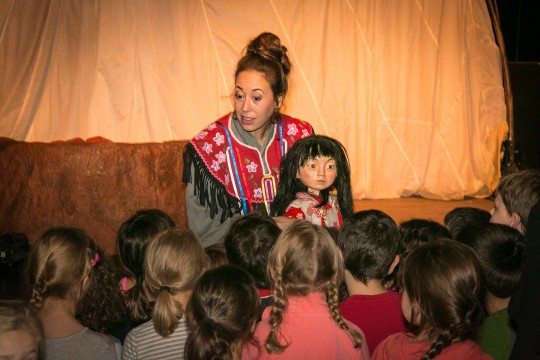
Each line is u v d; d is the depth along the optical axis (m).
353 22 6.62
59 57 6.14
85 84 6.18
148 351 1.90
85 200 4.35
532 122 7.22
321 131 6.60
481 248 2.10
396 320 2.09
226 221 2.82
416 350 1.73
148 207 4.46
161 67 6.21
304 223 1.88
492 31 7.04
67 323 1.91
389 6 6.70
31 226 4.30
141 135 6.26
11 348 1.49
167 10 6.20
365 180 6.74
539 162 7.20
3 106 6.04
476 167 6.95
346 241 2.13
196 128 6.28
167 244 1.90
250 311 1.69
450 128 6.88
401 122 6.79
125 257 2.35
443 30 6.82
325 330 1.79
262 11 6.41
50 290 1.89
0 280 3.87
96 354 1.89
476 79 6.95
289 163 2.65
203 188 2.77
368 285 2.13
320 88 6.57
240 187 2.79
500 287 2.07
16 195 4.31
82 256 1.95
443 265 1.69
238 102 2.67
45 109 6.16
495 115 7.02
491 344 2.04
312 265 1.79
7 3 6.03
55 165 4.33
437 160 6.86
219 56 6.33
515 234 2.14
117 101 6.18
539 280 1.72
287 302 1.81
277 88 2.67
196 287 1.71
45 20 6.12
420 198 6.90
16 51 6.07
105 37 6.11
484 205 6.57
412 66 6.78
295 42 6.50
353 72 6.63
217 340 1.64
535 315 1.71
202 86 6.30
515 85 7.23
